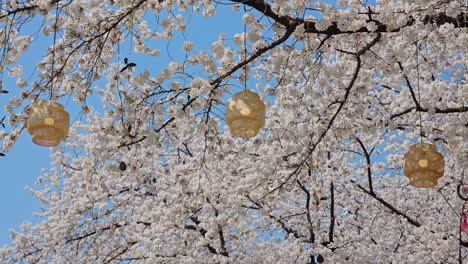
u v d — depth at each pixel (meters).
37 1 4.65
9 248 9.92
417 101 6.61
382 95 8.42
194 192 8.00
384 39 5.32
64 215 10.00
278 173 7.57
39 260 9.98
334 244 8.71
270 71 6.16
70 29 5.13
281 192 6.95
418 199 10.04
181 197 8.23
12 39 4.88
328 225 10.02
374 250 9.81
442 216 8.77
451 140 6.20
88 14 5.23
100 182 6.95
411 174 4.53
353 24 5.01
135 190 9.86
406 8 5.19
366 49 5.19
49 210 10.09
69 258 9.63
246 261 9.01
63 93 5.41
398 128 7.50
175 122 6.05
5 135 5.40
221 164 8.64
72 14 4.93
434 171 4.48
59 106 3.75
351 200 10.25
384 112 7.69
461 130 6.11
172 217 8.34
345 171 9.07
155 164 9.31
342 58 6.29
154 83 5.43
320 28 4.92
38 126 3.68
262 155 7.44
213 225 8.00
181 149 9.23
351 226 10.39
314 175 7.98
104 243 9.88
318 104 6.48
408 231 9.19
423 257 8.74
